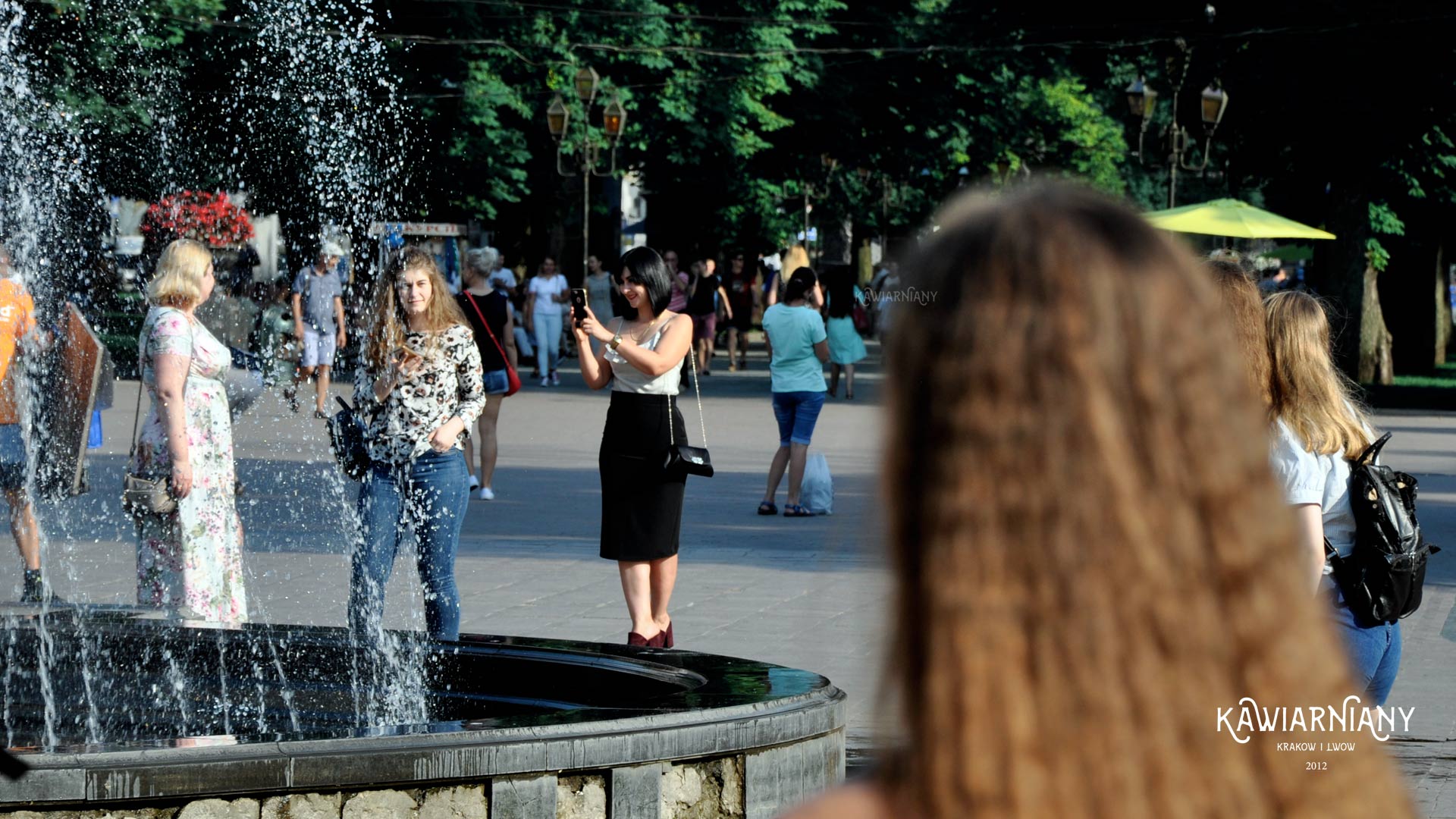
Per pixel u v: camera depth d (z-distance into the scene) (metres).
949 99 76.94
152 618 10.34
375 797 6.56
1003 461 1.71
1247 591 1.68
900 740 1.73
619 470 13.91
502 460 31.80
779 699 7.73
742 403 45.62
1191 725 1.66
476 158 59.16
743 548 21.31
